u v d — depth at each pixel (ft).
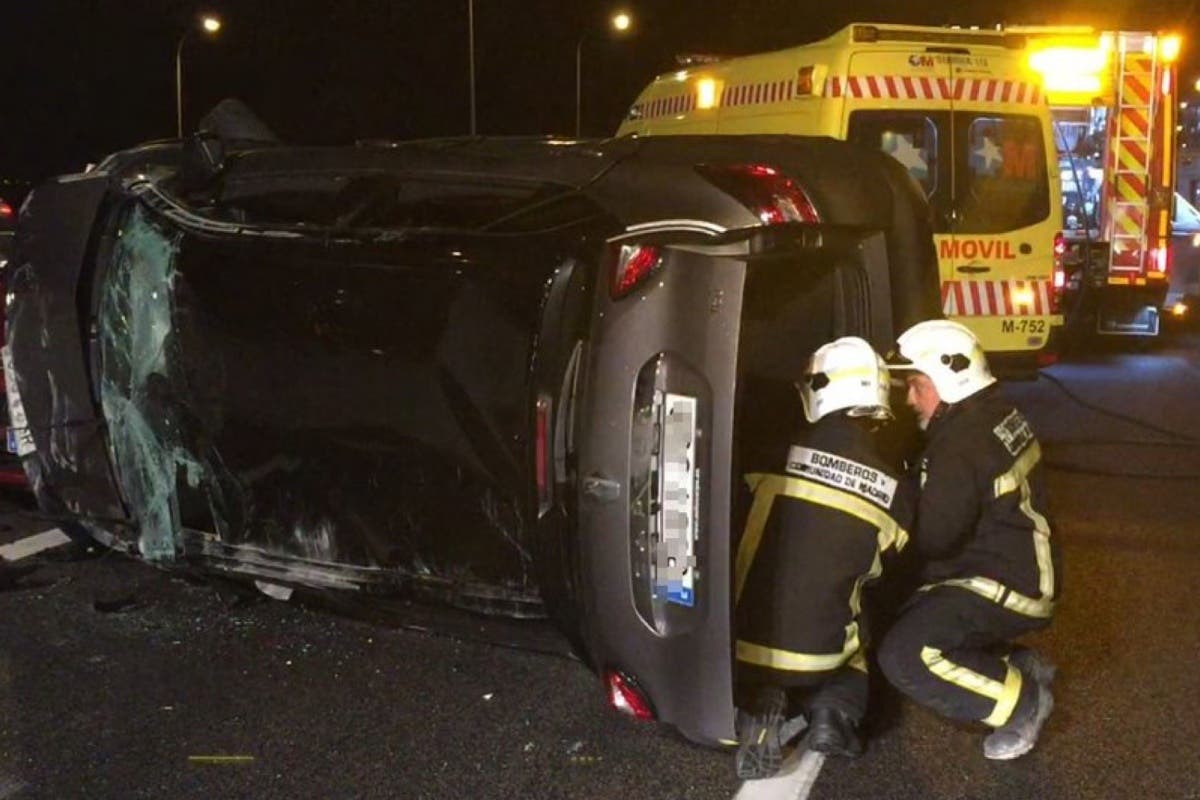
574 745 14.62
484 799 13.48
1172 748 14.71
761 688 13.60
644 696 13.01
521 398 13.52
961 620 13.82
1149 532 22.99
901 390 15.12
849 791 13.71
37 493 18.34
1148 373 41.45
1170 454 29.25
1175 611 19.01
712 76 34.99
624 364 12.62
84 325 17.10
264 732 14.87
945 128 30.86
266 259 15.29
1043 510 14.24
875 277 15.69
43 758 14.23
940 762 14.34
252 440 15.62
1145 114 41.14
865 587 14.75
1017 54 31.65
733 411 12.29
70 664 16.61
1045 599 13.94
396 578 14.99
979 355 14.19
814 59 31.04
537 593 14.19
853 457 13.37
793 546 13.35
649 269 12.64
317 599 16.17
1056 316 32.32
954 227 31.19
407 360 14.23
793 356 15.81
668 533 12.57
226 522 16.33
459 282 13.92
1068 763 14.35
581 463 12.83
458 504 14.32
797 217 12.95
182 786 13.67
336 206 15.81
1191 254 49.90
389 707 15.51
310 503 15.43
